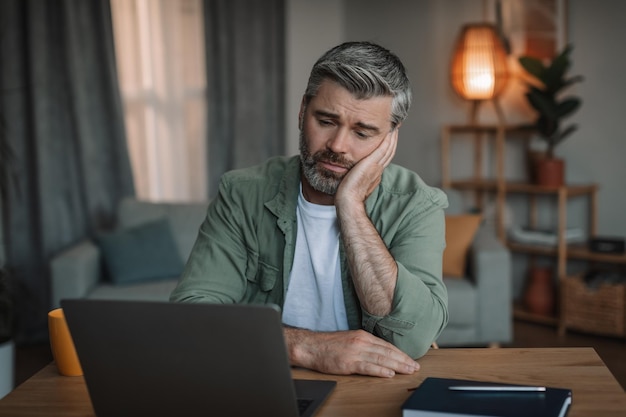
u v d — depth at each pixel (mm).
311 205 1578
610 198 4250
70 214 4172
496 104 4340
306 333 1416
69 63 4055
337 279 1570
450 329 3488
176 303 1077
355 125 1436
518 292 4633
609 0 4160
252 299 1653
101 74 4184
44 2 3994
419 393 1178
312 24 5027
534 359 1417
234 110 4609
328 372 1368
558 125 4082
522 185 4227
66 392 1325
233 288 1620
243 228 1624
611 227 4258
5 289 3473
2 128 3734
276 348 1062
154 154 4488
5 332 3316
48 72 4039
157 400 1145
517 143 4543
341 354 1366
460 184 4426
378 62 1423
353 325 1566
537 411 1086
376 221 1586
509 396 1152
